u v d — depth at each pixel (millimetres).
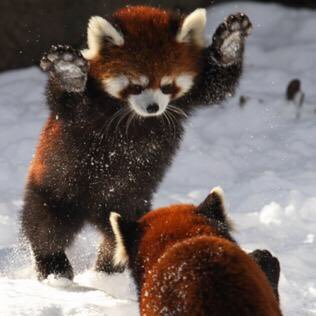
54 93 10430
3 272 11008
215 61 10836
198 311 6461
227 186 14016
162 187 13977
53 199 10898
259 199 13211
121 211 11109
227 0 20719
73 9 18297
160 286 6840
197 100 11055
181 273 6762
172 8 19031
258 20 20266
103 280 10938
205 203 7949
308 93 17578
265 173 14086
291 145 15414
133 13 10617
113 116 10555
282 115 16609
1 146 15477
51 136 10734
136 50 10172
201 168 14695
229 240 7617
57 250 11117
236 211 12930
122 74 10227
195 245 7023
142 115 10367
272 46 19469
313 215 12711
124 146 10758
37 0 18156
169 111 10844
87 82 10391
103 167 10781
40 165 10867
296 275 10445
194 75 10625
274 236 11945
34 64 18750
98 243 12078
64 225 11039
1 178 14273
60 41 18422
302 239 11852
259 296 6621
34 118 16531
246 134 15969
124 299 9438
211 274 6676
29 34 18406
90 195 10922
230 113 16688
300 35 19734
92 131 10594
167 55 10250
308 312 9250
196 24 10523
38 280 10781
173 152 11266
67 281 10172
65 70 10055
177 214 7844
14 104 17172
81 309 8500
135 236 7820
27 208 11133
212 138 15898
